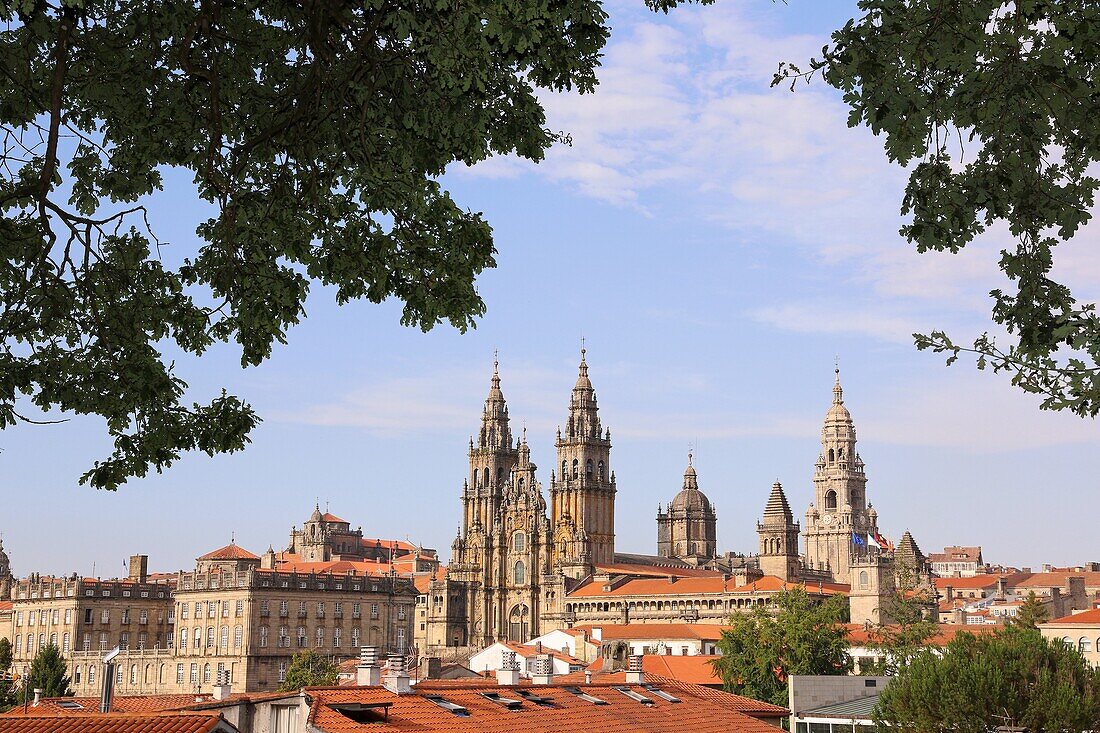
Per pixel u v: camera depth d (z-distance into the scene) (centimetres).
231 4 3070
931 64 2309
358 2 2953
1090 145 2323
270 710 5803
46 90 3102
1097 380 2220
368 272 3331
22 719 5034
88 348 3391
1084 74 2272
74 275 3322
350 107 3131
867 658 17138
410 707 6159
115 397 3369
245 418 3453
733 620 15338
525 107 3061
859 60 2297
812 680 9744
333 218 3334
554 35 2933
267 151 3297
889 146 2364
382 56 3014
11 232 3197
